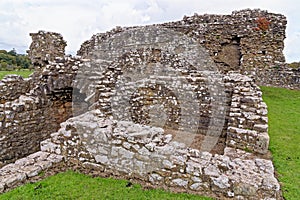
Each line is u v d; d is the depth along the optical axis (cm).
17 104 739
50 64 857
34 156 568
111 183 490
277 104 1187
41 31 1291
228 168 457
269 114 1036
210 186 444
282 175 537
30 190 457
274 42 1517
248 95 740
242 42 1557
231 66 1583
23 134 761
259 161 508
